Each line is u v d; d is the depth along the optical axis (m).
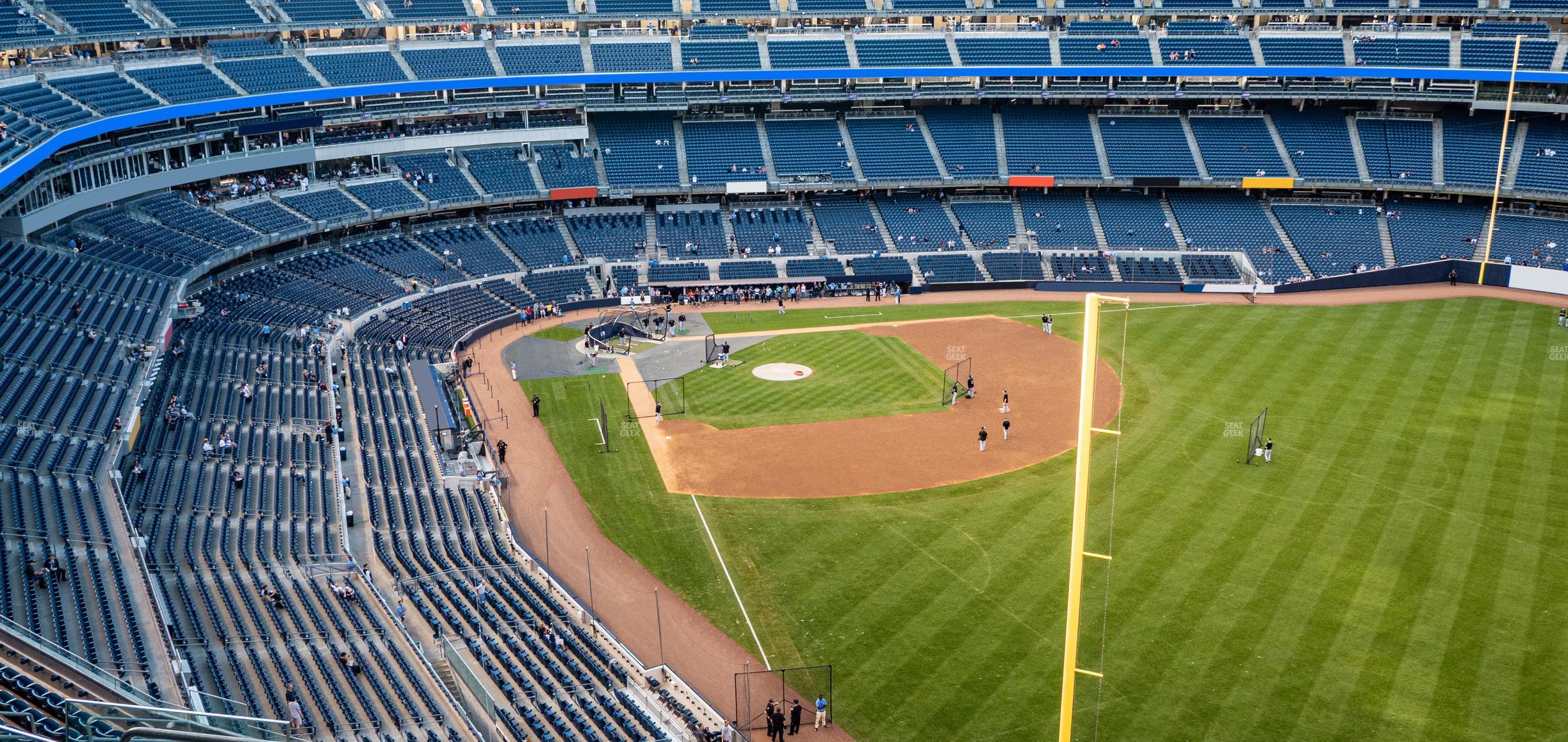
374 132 83.62
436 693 31.31
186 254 63.44
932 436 54.16
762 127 94.00
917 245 88.62
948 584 39.09
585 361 68.81
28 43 64.75
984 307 80.50
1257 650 34.00
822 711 31.20
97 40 69.31
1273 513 43.47
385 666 31.98
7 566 30.92
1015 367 65.19
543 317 80.06
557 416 58.88
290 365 56.06
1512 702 31.09
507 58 88.69
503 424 57.72
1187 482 46.78
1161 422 54.22
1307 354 65.00
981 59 91.94
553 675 33.16
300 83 78.69
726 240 88.25
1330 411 54.84
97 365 45.88
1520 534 41.16
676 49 91.44
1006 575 39.50
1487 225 85.12
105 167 62.94
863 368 65.94
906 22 96.38
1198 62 90.81
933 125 94.44
